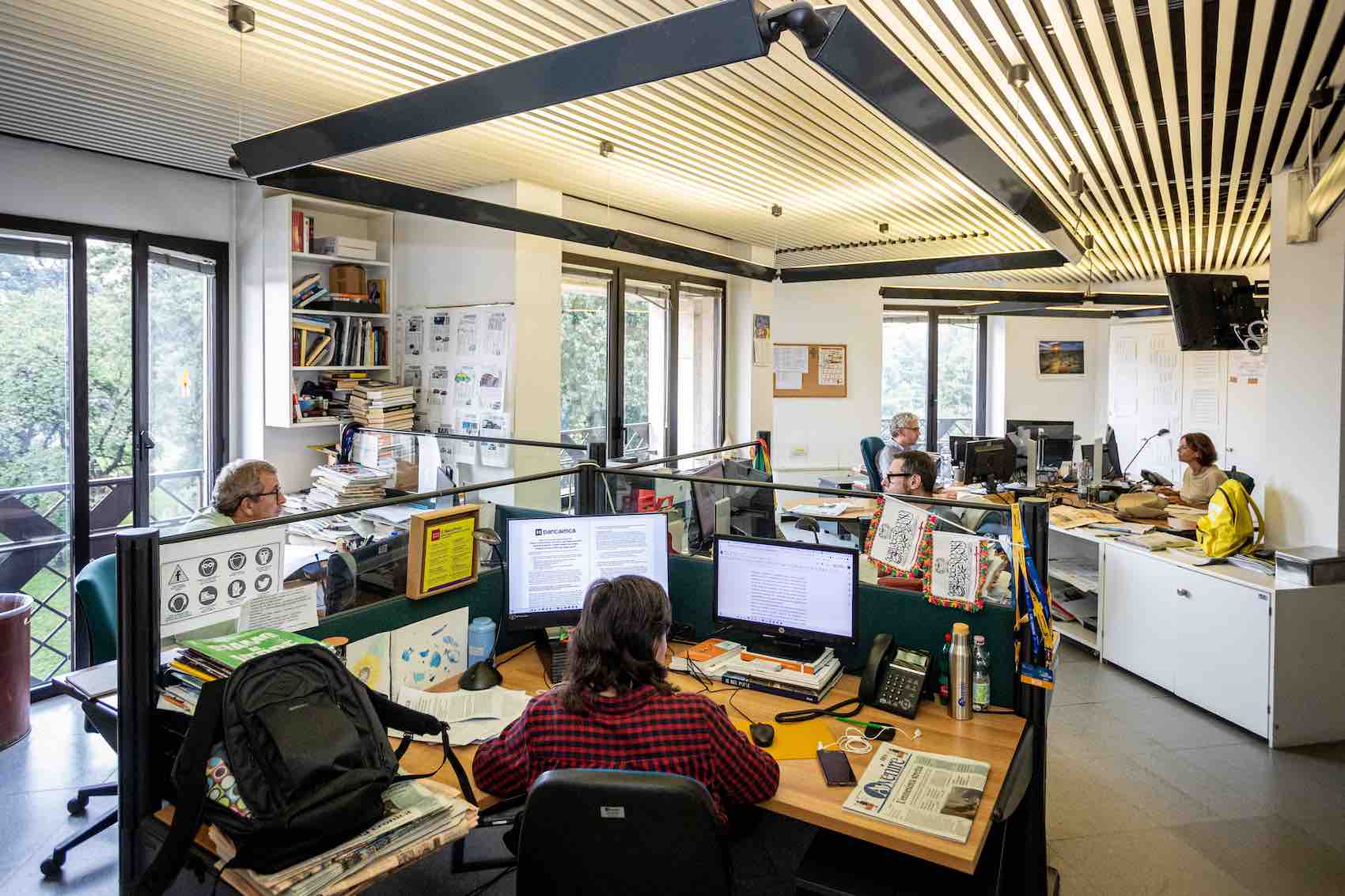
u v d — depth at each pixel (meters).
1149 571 4.22
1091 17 2.57
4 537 3.95
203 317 4.79
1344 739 3.59
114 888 2.60
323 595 2.14
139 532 1.63
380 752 1.54
